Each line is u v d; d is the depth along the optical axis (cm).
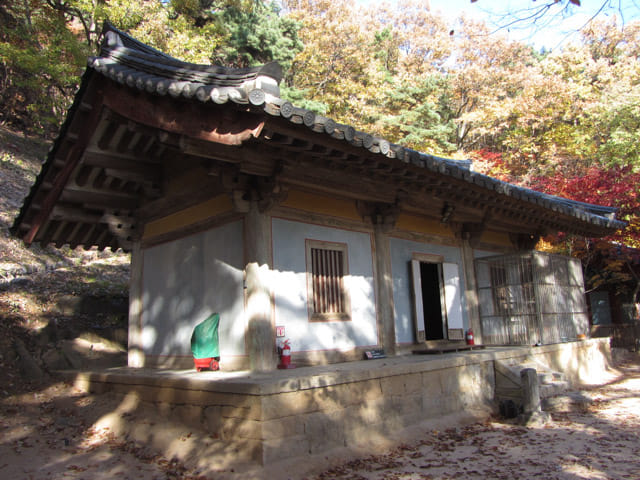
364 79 2939
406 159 684
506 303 1185
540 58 3853
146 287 973
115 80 668
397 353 938
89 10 1731
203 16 2336
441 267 1095
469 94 3133
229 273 781
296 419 581
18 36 1906
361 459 610
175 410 670
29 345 1028
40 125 2522
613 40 2578
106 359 1068
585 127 2430
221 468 540
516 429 761
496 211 1063
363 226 934
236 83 546
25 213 988
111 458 602
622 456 602
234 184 725
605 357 1358
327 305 841
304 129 560
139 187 966
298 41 2606
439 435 726
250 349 723
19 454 605
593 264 1828
